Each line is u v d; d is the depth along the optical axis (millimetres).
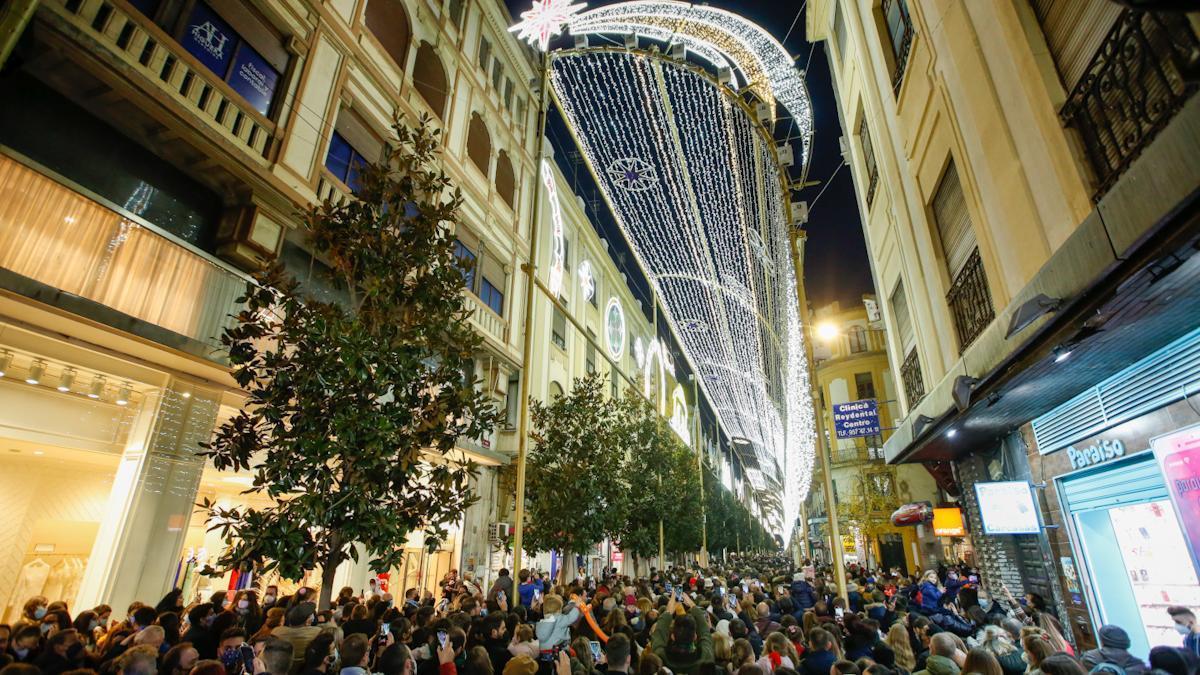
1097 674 3832
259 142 10078
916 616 6711
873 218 14180
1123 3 1705
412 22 14992
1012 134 6371
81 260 7379
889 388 31875
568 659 4934
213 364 8500
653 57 11188
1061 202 5516
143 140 8711
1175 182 3367
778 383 25734
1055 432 8008
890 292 13406
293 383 5582
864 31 12523
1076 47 5352
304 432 5438
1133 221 3811
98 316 7082
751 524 55625
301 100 11023
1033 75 5828
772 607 10086
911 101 9781
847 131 16031
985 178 7129
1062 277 4820
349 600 8883
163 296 8219
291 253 10633
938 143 8820
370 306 6293
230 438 5672
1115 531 7102
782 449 34781
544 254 22203
